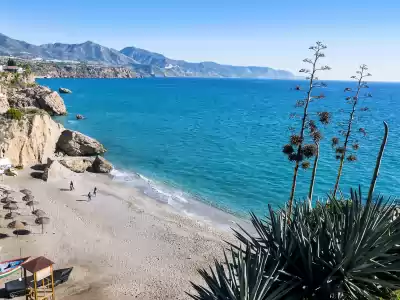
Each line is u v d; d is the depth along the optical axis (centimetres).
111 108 14475
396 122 11188
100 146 6450
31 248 2903
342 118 11819
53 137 5900
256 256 1194
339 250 1146
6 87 11181
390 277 1137
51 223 3372
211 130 9625
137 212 3831
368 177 5309
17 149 5003
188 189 4812
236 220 3803
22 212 3547
